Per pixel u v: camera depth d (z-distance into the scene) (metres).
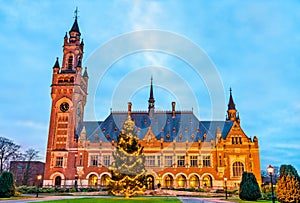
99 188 66.62
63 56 87.69
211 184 75.50
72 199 38.81
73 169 76.44
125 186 35.69
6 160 94.25
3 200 38.94
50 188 64.31
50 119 80.88
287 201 32.88
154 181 73.94
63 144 78.62
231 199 47.78
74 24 91.19
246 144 76.81
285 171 33.91
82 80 84.31
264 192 57.28
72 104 81.25
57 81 84.12
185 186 74.69
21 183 112.44
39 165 117.88
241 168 75.38
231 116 89.00
